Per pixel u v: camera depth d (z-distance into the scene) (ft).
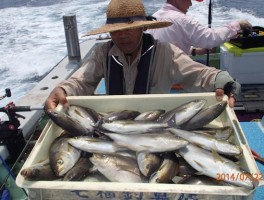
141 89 6.54
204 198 3.29
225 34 10.00
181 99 5.51
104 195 3.41
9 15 36.88
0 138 6.03
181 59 6.47
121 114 5.32
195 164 4.04
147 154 4.30
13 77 19.65
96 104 5.72
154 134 4.59
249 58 9.50
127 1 5.85
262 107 8.74
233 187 3.28
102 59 6.75
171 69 6.56
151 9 33.35
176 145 4.27
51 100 5.84
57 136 5.24
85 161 4.43
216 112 5.09
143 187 3.33
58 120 5.02
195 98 5.51
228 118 5.00
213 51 12.63
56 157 4.34
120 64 6.53
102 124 4.95
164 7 10.88
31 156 4.16
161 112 5.43
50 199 3.54
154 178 3.95
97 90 10.75
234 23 10.24
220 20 26.96
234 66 9.66
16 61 22.27
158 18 10.44
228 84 5.64
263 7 31.35
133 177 4.07
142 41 6.51
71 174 4.12
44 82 9.51
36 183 3.51
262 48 9.36
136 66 6.50
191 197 3.29
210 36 10.02
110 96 5.68
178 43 10.43
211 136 4.51
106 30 5.62
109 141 4.66
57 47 25.05
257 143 6.27
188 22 10.15
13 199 5.84
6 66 21.45
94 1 40.50
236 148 4.05
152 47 6.45
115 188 3.34
